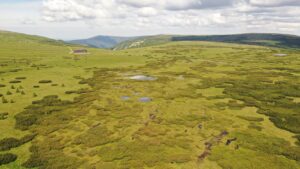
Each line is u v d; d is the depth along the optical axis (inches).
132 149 1072.8
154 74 3270.2
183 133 1278.3
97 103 1833.2
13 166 904.9
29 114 1493.6
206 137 1229.7
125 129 1323.8
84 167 911.7
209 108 1755.7
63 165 919.0
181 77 3078.2
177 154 1025.5
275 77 3053.6
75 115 1535.4
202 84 2620.6
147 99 1987.0
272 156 1018.7
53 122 1387.8
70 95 2021.4
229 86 2514.8
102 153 1028.5
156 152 1047.6
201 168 923.4
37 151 1032.2
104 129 1301.7
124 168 907.4
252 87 2448.3
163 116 1560.0
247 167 922.7
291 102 1900.8
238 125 1407.5
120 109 1689.2
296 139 1213.7
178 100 1972.2
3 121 1370.6
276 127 1382.9
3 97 1833.2
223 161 967.0
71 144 1119.6
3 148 1035.9
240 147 1111.0
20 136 1182.9
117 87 2411.4
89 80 2674.7
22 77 2640.3
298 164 954.1
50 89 2191.2
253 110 1721.2
